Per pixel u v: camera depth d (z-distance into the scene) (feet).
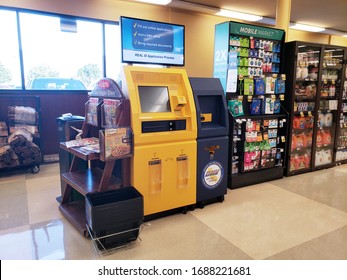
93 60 18.86
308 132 15.25
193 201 10.16
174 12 22.13
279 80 13.71
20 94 15.58
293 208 10.61
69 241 8.17
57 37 17.44
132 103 8.45
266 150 13.58
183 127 9.66
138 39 10.05
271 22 26.76
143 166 8.86
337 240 8.37
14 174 14.52
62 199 10.16
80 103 17.72
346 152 17.47
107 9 18.84
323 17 25.72
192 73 24.16
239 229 8.96
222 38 12.62
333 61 15.57
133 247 7.88
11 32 15.94
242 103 12.92
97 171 10.36
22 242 8.08
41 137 16.37
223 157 10.76
